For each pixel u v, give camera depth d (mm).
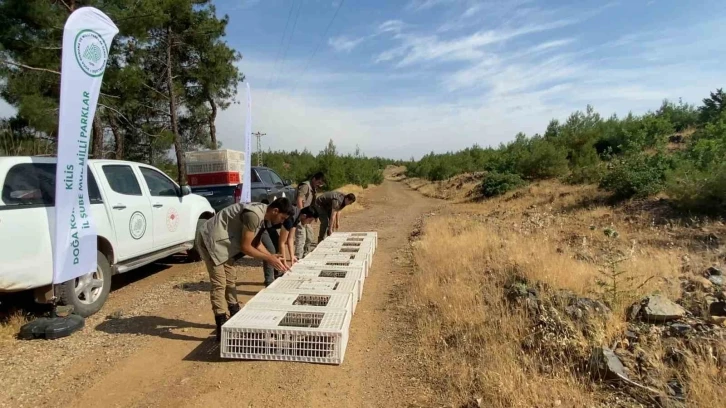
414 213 18656
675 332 4062
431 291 5980
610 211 12531
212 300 4637
